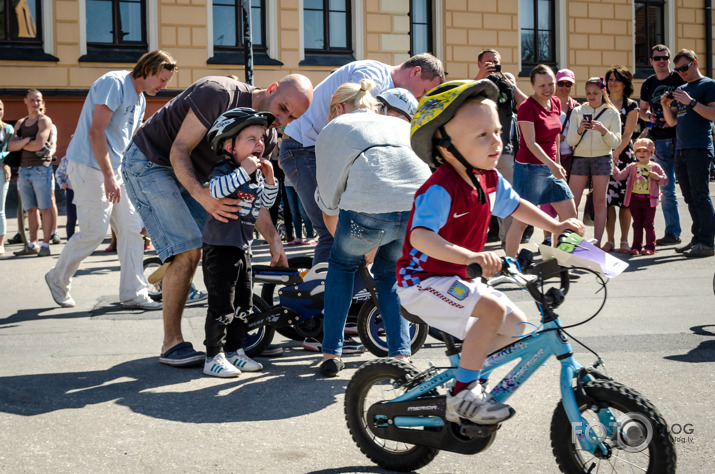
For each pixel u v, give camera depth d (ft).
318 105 18.28
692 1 77.61
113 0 59.11
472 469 10.68
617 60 74.59
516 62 70.49
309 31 64.23
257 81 62.54
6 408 13.33
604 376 9.61
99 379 15.06
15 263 30.81
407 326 14.29
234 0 62.03
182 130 15.46
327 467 10.89
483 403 9.64
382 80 17.93
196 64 60.80
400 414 10.58
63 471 10.74
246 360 15.61
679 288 23.11
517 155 24.43
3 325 19.90
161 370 15.69
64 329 19.39
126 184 16.42
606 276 9.43
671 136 31.17
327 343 15.06
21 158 33.06
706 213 28.17
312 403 13.53
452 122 9.70
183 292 16.11
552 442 9.90
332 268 14.85
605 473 9.80
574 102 31.12
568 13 72.54
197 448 11.55
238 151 14.89
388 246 14.20
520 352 9.99
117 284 25.88
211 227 15.17
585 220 29.53
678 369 14.85
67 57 57.93
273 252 17.30
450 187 9.78
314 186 18.21
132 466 10.91
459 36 68.90
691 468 10.43
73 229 34.78
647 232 29.25
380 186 13.65
